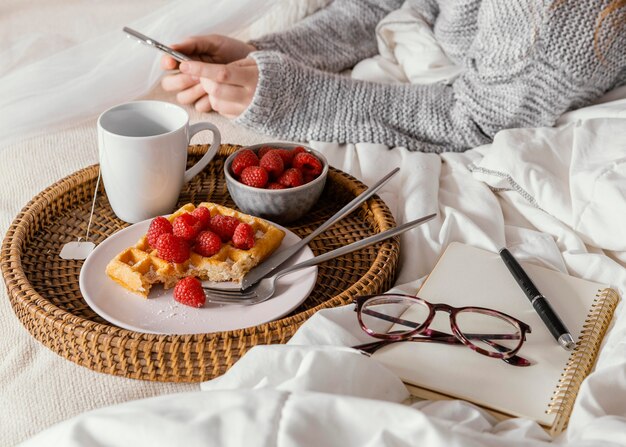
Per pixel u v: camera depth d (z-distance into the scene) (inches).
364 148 39.6
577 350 25.2
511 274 29.1
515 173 33.9
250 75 41.4
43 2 52.0
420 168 36.8
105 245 30.9
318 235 33.5
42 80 44.4
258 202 33.0
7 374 26.1
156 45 40.6
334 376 21.9
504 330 25.8
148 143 31.3
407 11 48.6
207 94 44.7
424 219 31.6
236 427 17.6
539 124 39.3
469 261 30.0
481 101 39.8
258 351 22.9
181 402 18.7
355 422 17.9
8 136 41.7
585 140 34.7
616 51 37.6
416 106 41.5
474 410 22.2
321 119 41.1
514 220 34.9
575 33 36.6
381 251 30.8
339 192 36.3
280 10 53.0
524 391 23.4
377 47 50.7
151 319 27.0
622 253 31.6
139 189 32.4
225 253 29.7
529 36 37.0
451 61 46.3
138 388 25.6
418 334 25.5
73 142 41.6
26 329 27.9
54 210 34.0
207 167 37.8
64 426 18.6
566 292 28.1
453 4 44.1
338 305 27.3
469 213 34.3
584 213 31.8
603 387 21.5
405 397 23.3
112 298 28.0
